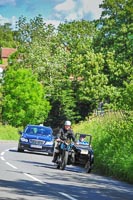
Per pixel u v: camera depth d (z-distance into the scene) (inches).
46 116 3683.6
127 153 1010.7
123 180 935.0
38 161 1181.7
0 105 3646.7
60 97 3644.2
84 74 3319.4
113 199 619.8
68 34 4082.2
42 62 3959.2
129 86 1262.3
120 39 3223.4
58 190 647.8
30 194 578.9
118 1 3299.7
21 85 3627.0
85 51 3518.7
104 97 3189.0
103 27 3312.0
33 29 4116.6
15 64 4050.2
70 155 1021.8
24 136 1487.5
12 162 1055.6
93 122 1766.7
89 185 765.9
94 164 1109.1
